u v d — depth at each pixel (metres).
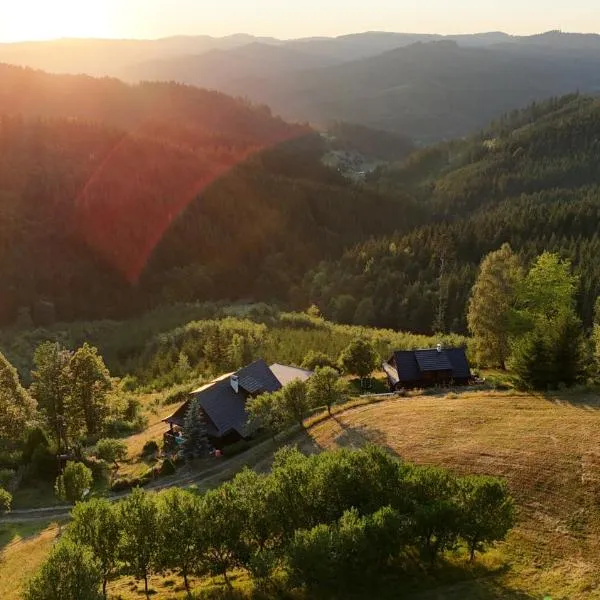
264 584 31.66
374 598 29.42
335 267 196.75
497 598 28.12
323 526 29.25
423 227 196.25
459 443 45.56
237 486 34.16
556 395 53.56
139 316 192.38
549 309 70.31
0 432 73.00
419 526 30.52
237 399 67.06
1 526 53.84
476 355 74.38
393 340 109.50
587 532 33.09
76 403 70.94
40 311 189.62
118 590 34.09
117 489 57.78
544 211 185.25
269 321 142.75
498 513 30.77
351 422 56.00
